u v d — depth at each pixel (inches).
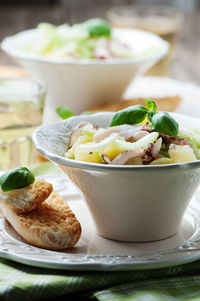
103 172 24.7
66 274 24.4
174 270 24.9
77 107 41.0
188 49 73.9
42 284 23.8
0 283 23.9
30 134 35.7
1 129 35.3
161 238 27.0
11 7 81.6
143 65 40.3
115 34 46.8
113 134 25.7
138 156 25.2
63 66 38.5
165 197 25.9
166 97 39.6
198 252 24.9
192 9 88.9
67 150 27.3
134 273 24.5
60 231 25.6
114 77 39.6
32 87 36.8
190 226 27.9
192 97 43.1
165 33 54.6
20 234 26.5
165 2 88.0
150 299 23.4
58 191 30.6
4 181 26.7
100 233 27.2
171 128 25.7
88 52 41.5
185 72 65.7
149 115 26.6
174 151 25.4
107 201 26.1
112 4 85.0
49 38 42.8
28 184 26.8
